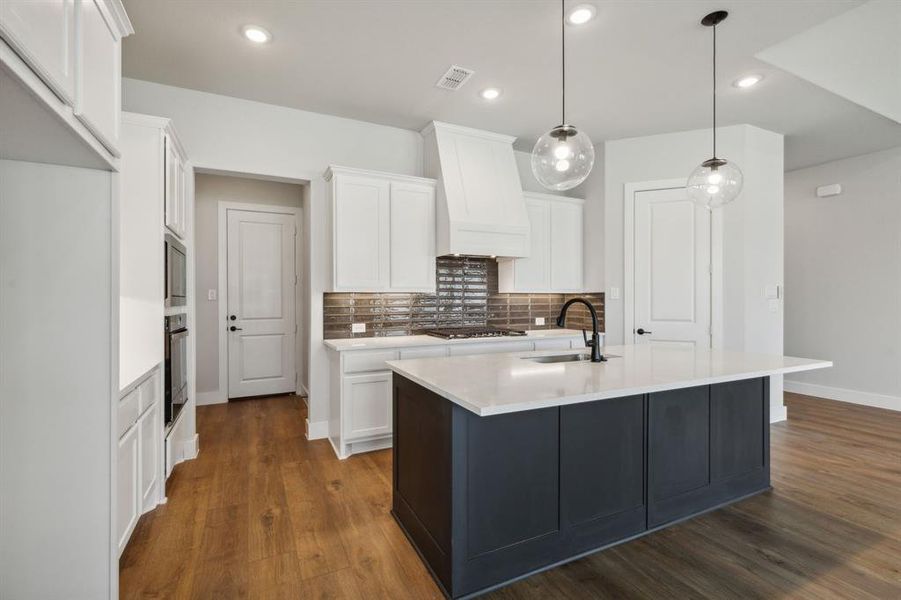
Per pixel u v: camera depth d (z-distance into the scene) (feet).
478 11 7.82
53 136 4.33
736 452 8.31
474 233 12.08
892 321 14.52
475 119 12.53
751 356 8.52
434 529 6.11
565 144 7.12
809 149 14.67
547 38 8.65
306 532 7.16
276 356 16.61
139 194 8.09
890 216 14.55
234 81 10.32
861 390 15.25
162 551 6.59
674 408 7.48
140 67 9.69
